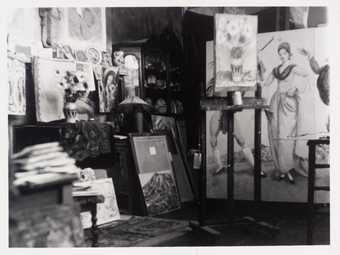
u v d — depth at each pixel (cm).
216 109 405
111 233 417
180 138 621
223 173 543
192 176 609
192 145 645
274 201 519
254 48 406
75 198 366
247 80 406
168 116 616
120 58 554
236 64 402
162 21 634
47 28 463
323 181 496
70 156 436
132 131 548
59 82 463
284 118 513
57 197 266
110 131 482
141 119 536
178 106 639
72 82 472
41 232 254
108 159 481
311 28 503
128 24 579
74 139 443
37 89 441
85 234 412
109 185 470
